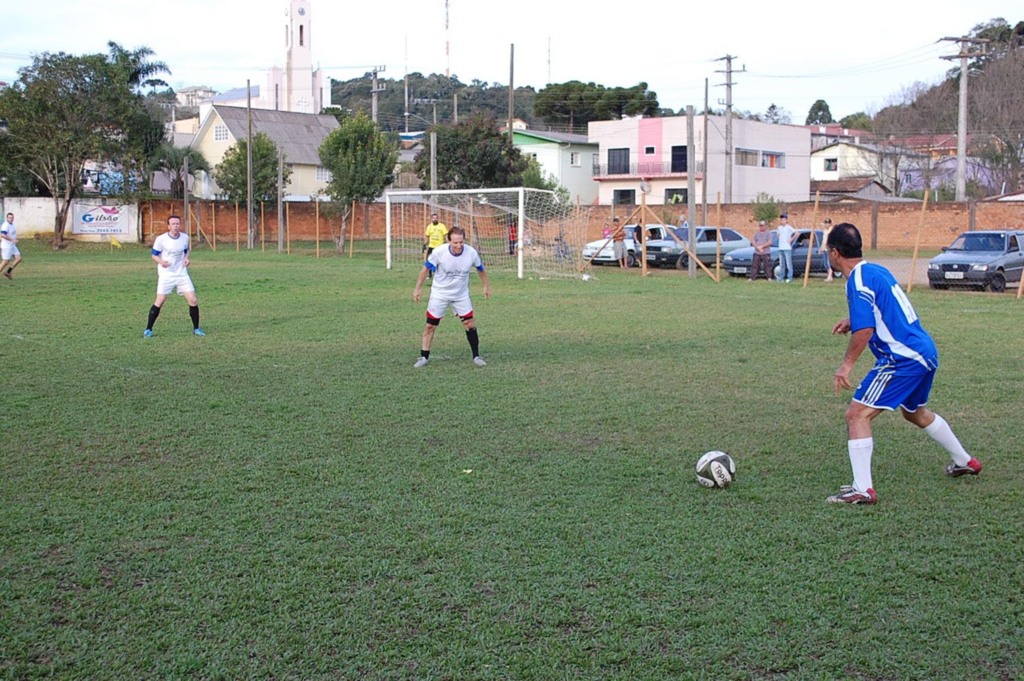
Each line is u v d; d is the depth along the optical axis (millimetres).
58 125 39062
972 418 8125
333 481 6234
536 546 5078
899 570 4738
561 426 7816
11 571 4734
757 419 8094
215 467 6562
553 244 27969
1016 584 4555
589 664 3830
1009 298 19672
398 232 38062
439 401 8805
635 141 60188
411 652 3938
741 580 4617
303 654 3918
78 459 6754
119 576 4684
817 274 26781
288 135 59719
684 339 12984
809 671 3770
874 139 68000
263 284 22062
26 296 18844
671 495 5957
